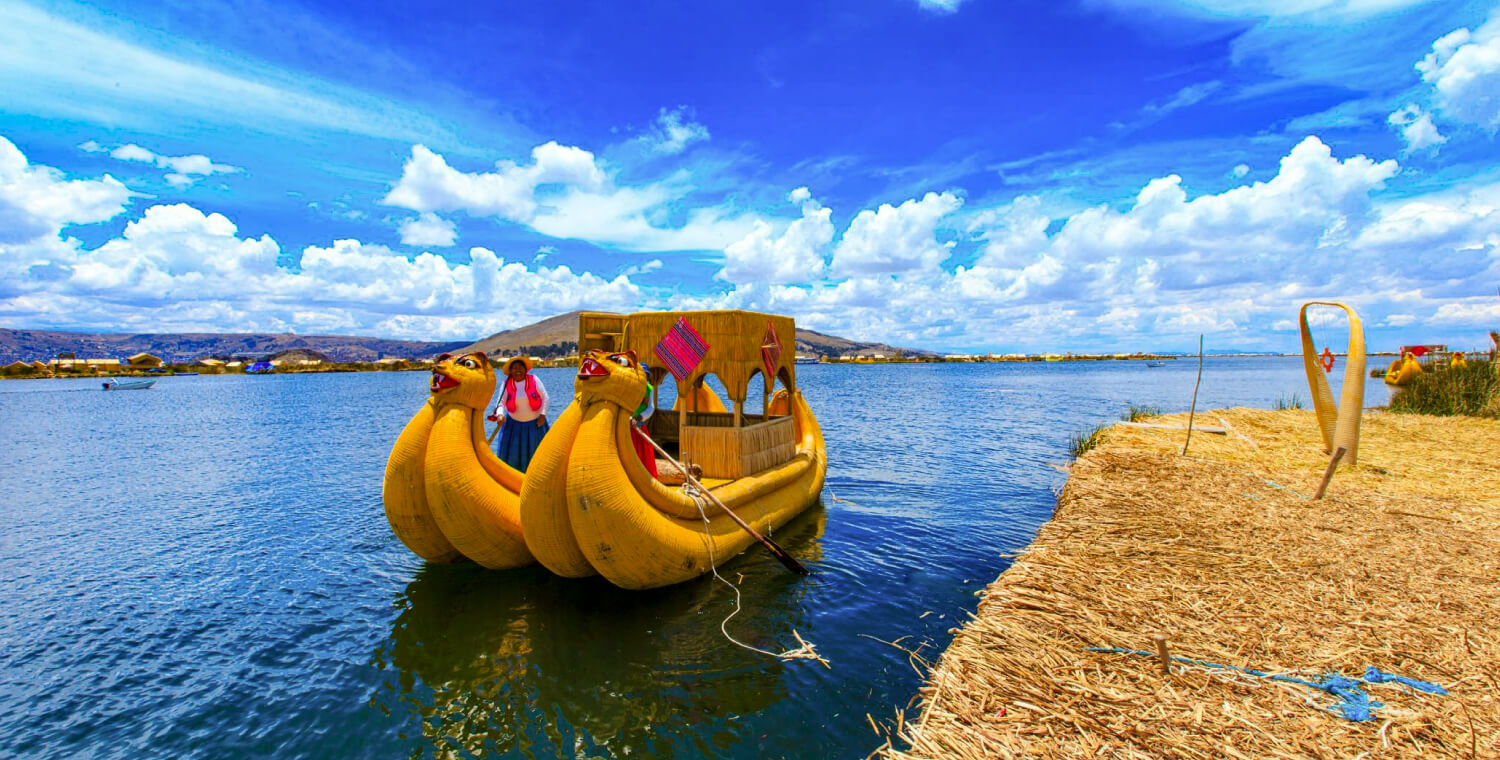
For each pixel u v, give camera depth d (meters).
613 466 6.37
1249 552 6.74
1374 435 15.61
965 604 7.07
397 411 37.50
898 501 12.06
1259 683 4.22
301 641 6.35
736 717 4.91
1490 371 20.42
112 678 5.73
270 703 5.29
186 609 7.18
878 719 4.86
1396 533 7.41
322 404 44.91
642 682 5.42
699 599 7.07
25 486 14.52
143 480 15.15
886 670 5.58
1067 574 6.07
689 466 8.37
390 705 5.21
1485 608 5.31
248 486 14.23
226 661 6.00
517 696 5.26
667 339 8.33
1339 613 5.24
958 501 12.08
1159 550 6.79
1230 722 3.83
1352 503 8.83
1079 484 9.84
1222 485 9.84
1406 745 3.59
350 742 4.76
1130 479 10.25
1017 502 12.03
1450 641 4.73
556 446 6.36
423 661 5.87
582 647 6.01
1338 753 3.54
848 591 7.39
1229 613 5.27
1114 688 4.21
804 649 5.93
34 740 4.84
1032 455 17.59
